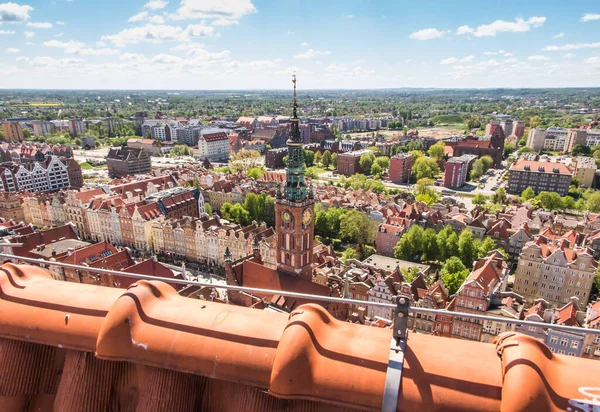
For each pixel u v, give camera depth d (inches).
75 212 6122.1
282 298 3169.3
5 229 4434.1
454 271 4185.5
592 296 4060.0
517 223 5802.2
